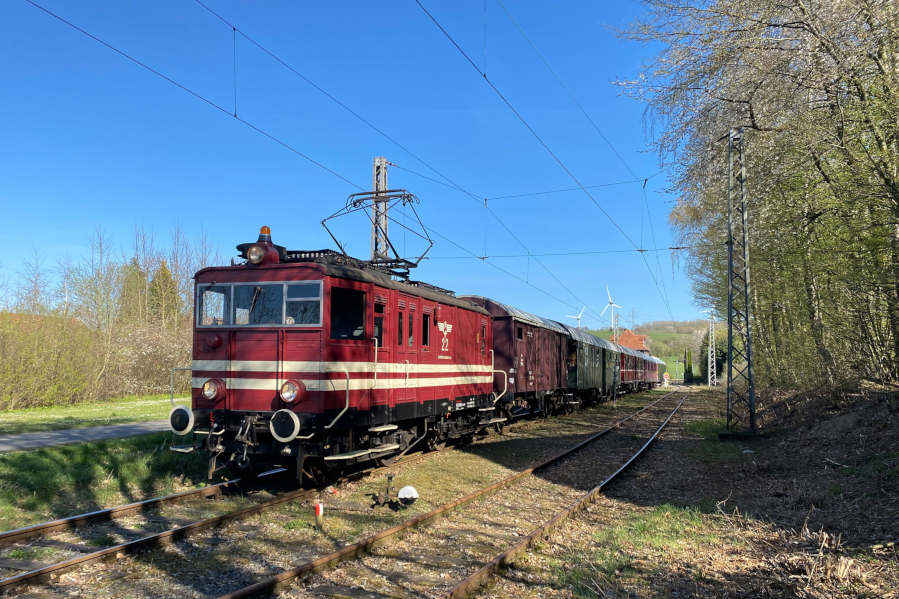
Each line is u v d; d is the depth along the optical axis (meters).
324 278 8.86
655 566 6.14
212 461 9.13
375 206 20.16
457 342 13.93
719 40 13.18
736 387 37.06
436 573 5.91
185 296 33.34
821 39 12.03
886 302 12.62
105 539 6.69
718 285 27.56
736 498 9.13
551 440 16.50
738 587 5.46
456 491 9.78
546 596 5.46
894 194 11.38
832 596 5.00
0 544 6.30
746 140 15.66
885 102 11.43
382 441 10.70
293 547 6.62
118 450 11.07
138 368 28.66
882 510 7.30
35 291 23.80
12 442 11.54
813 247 15.26
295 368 8.80
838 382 15.67
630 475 11.59
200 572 5.81
